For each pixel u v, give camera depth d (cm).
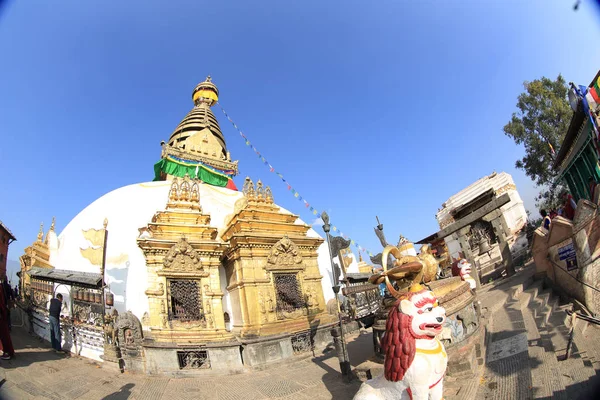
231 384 1089
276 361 1336
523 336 934
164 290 1324
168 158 2475
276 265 1580
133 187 1803
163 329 1268
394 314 570
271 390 987
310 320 1584
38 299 1595
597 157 1677
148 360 1170
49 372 1055
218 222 1848
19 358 1146
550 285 1377
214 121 3002
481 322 1033
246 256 1523
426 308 551
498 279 2145
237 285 1518
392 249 677
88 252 1448
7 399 825
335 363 1219
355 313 1788
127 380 1077
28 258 1853
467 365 773
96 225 1538
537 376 702
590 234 1077
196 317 1352
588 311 1062
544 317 1063
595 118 1426
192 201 1612
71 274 1316
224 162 2739
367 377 830
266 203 1789
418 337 546
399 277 723
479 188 3872
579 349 784
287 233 1741
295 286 1639
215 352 1245
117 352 1162
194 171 2545
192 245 1423
